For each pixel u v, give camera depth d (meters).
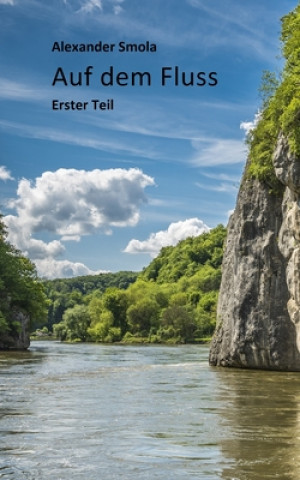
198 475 11.50
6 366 45.50
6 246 86.25
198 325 147.25
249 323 40.34
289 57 36.84
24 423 17.58
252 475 11.44
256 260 40.47
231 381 31.50
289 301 33.97
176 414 19.36
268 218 39.94
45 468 12.18
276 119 34.56
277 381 31.55
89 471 11.91
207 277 188.62
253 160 41.03
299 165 30.23
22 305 86.88
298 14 37.88
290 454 13.25
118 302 160.88
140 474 11.64
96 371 39.59
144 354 73.69
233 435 15.59
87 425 17.20
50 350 85.44
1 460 12.88
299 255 31.64
